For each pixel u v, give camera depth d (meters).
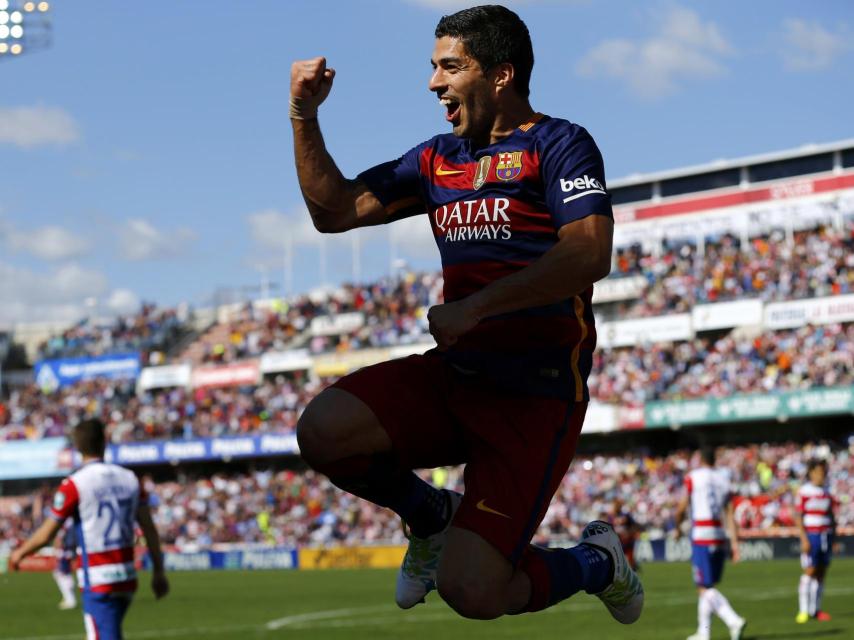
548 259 4.36
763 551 33.69
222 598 24.11
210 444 48.25
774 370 40.22
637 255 48.47
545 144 4.64
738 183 50.50
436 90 4.83
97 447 9.01
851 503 35.44
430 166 4.98
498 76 4.75
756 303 42.44
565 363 4.80
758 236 47.84
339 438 4.79
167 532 46.28
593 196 4.46
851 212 46.22
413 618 18.23
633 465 39.91
